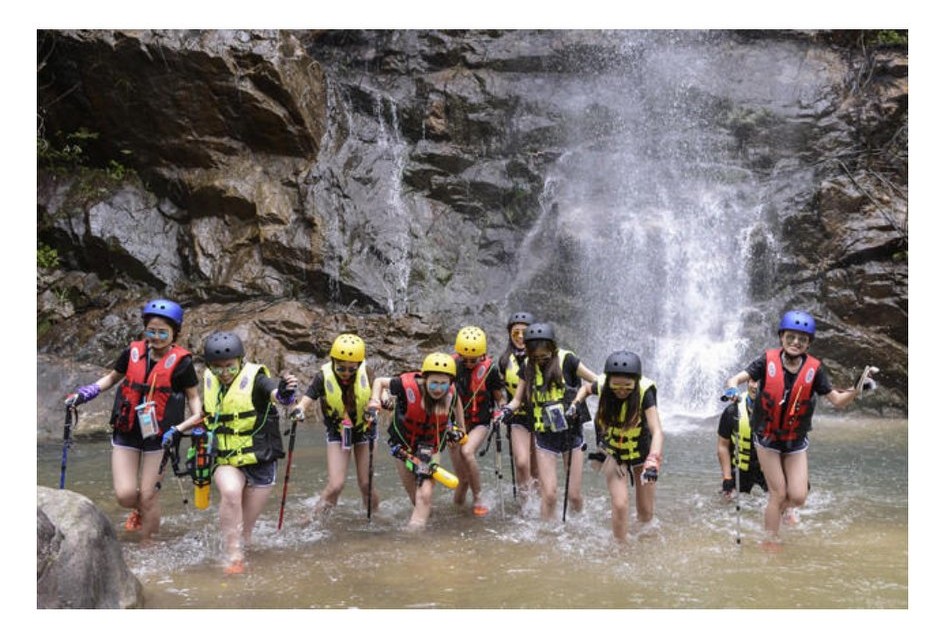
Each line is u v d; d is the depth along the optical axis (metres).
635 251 15.48
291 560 6.09
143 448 6.45
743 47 17.50
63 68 15.12
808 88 16.72
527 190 16.45
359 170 16.16
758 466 7.32
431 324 14.29
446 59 17.50
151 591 5.42
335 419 7.17
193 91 15.24
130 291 15.09
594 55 17.44
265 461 6.24
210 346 6.16
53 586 4.66
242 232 15.29
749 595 5.34
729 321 15.12
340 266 15.11
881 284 14.14
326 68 17.47
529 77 17.39
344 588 5.51
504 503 7.73
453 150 16.72
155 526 6.59
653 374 14.88
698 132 16.88
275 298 14.89
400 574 5.79
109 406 11.63
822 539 6.55
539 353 6.79
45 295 14.92
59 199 15.49
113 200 15.47
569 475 7.06
